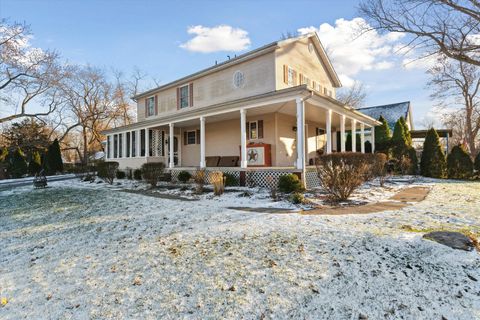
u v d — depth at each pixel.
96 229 5.40
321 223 4.96
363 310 2.37
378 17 9.03
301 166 9.16
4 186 14.95
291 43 12.98
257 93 12.31
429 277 2.87
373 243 3.82
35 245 4.67
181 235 4.66
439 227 4.50
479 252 3.40
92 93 31.81
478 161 14.32
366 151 18.25
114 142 18.78
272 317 2.33
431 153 14.90
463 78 20.00
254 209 6.48
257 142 13.16
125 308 2.58
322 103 10.42
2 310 2.67
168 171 13.56
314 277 2.97
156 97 17.84
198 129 16.17
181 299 2.68
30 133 27.52
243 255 3.65
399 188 9.95
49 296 2.89
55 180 17.75
